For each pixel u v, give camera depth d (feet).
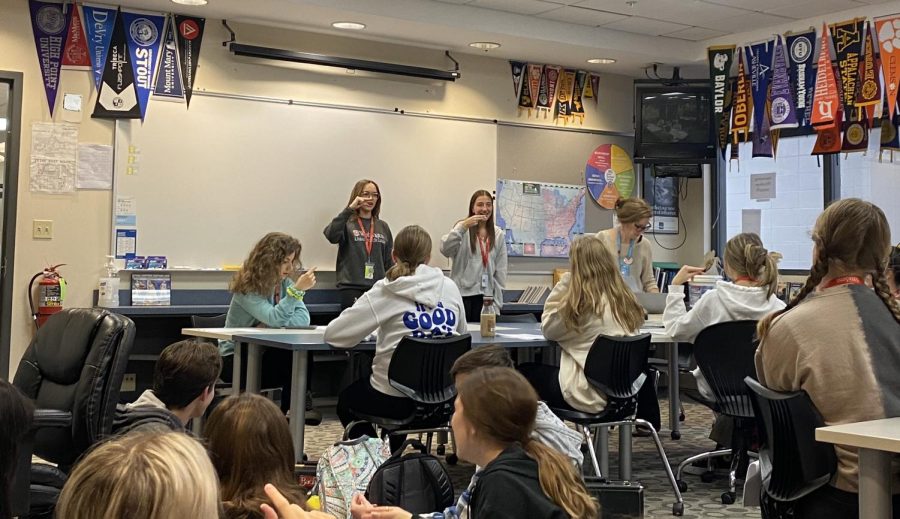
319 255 22.89
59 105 20.02
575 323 13.00
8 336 19.49
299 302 15.28
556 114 26.78
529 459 5.80
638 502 7.89
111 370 9.63
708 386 13.92
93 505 3.01
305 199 22.71
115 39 20.52
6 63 19.51
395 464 8.02
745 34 25.05
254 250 15.39
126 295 20.67
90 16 20.27
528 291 25.85
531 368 13.85
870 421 6.64
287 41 22.58
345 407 12.70
